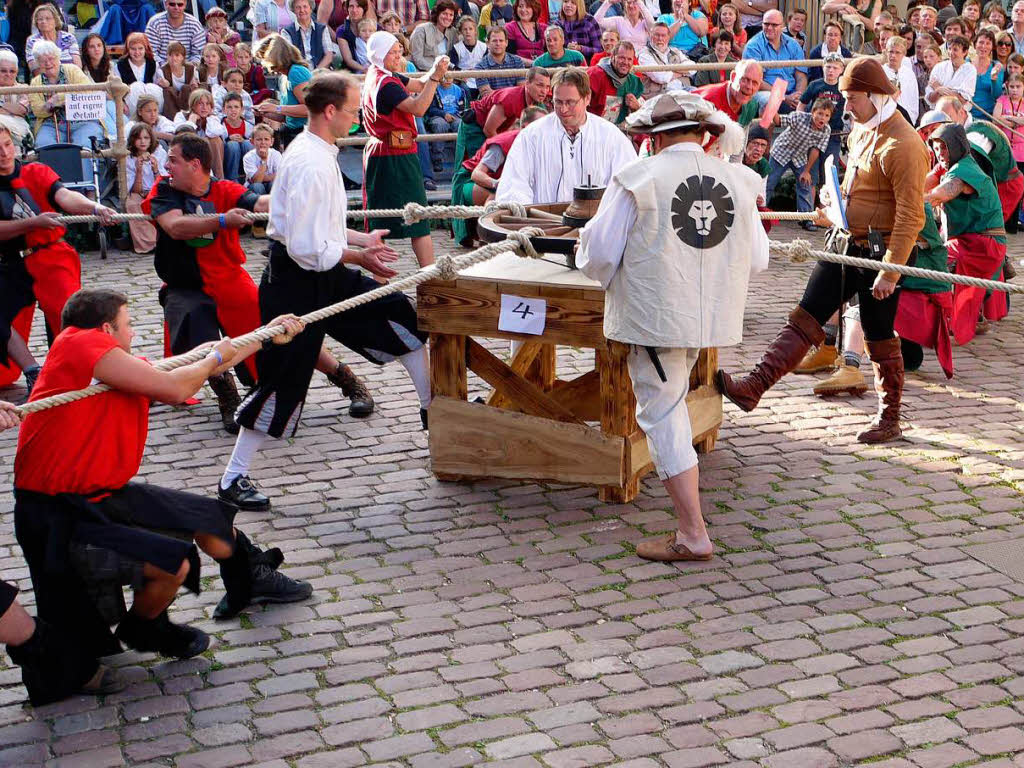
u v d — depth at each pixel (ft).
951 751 12.58
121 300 13.75
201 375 14.20
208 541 14.40
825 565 16.76
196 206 21.45
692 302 15.88
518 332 18.42
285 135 39.37
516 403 19.17
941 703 13.47
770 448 21.07
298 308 18.62
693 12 46.78
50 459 13.23
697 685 13.85
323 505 18.97
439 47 42.39
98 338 13.43
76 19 46.44
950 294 24.34
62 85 35.14
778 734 12.87
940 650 14.56
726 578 16.42
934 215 25.38
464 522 18.30
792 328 20.25
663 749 12.64
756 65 28.71
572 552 17.26
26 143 36.11
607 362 18.11
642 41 44.86
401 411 23.18
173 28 41.65
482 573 16.69
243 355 15.01
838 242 20.52
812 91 41.73
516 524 18.20
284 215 18.19
